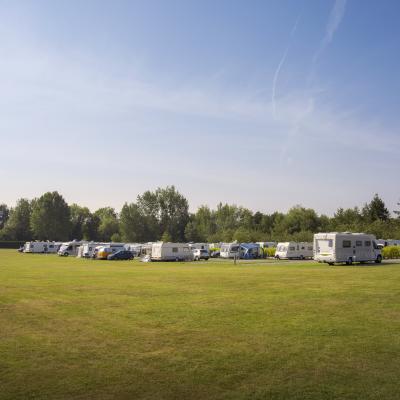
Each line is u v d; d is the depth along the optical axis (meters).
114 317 14.51
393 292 19.53
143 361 9.60
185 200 133.12
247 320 13.77
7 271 35.97
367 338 11.32
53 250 94.75
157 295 19.77
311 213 103.12
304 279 26.44
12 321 13.96
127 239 127.06
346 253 42.78
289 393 7.67
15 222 145.12
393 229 83.12
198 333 12.13
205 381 8.32
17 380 8.40
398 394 7.56
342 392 7.68
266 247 72.19
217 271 35.12
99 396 7.59
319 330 12.24
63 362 9.55
